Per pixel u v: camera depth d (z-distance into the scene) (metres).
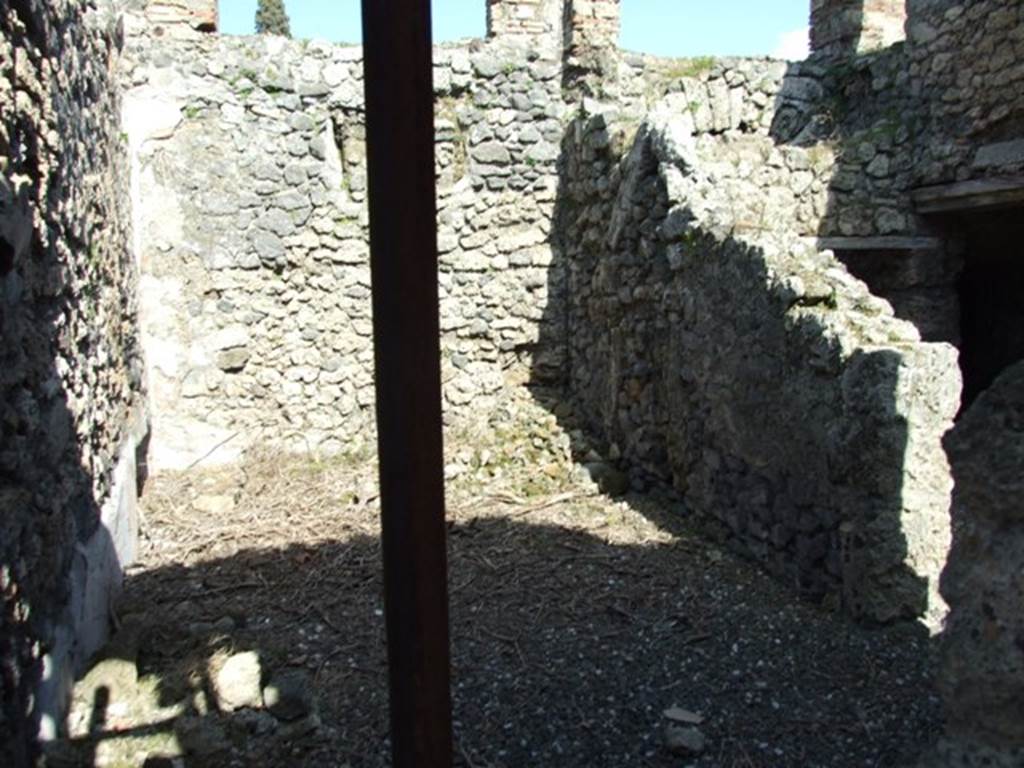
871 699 2.84
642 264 5.05
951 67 5.82
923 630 3.24
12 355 2.31
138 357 5.48
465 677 3.08
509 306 6.57
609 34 6.44
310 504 5.22
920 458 3.26
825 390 3.49
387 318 1.49
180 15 5.93
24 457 2.37
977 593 1.83
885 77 6.37
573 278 6.39
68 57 3.41
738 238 4.09
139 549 4.45
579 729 2.74
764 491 3.95
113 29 4.98
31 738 2.29
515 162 6.50
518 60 6.44
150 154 5.91
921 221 6.09
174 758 2.47
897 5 6.95
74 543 2.89
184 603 3.75
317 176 6.28
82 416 3.24
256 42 6.10
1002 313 6.72
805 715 2.77
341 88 6.26
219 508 5.15
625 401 5.36
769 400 3.86
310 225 6.28
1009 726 1.77
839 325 3.47
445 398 6.50
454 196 6.46
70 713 2.64
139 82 5.86
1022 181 5.35
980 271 6.83
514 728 2.76
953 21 5.80
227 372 6.19
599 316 5.83
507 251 6.55
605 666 3.12
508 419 6.25
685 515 4.70
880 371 3.22
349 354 6.42
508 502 5.08
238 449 6.16
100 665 2.86
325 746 2.66
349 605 3.74
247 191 6.14
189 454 6.04
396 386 1.50
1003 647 1.76
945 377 3.28
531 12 6.60
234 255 6.14
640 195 5.02
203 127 6.02
